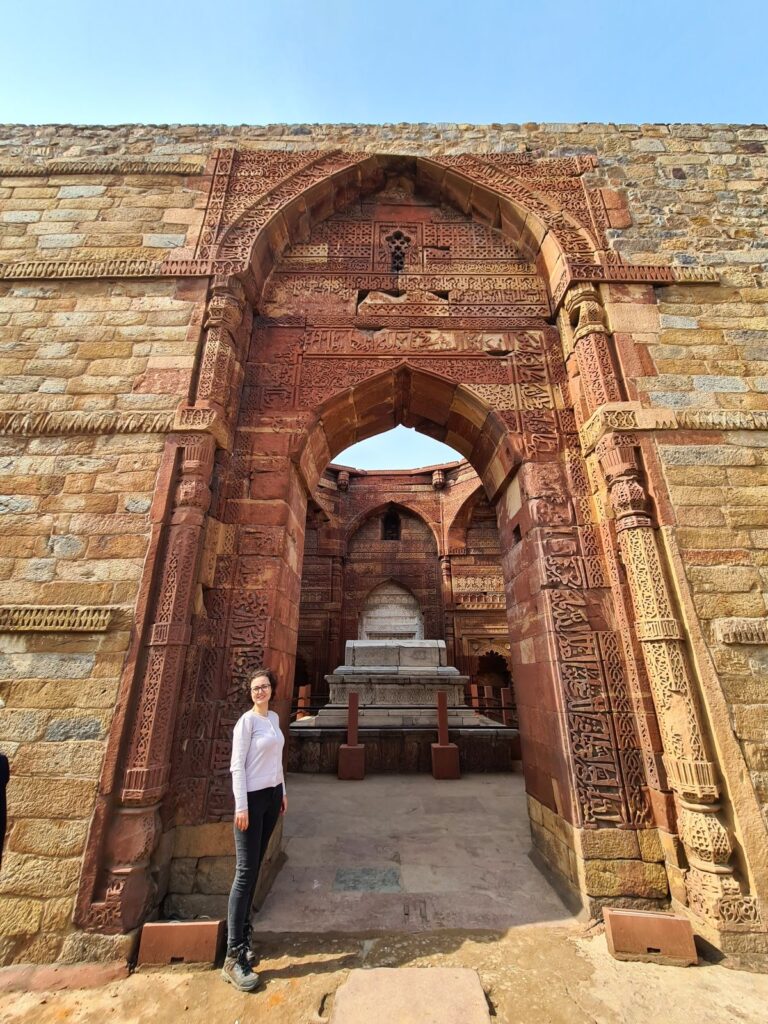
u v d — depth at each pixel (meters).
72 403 5.09
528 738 5.30
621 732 4.28
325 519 17.50
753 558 4.51
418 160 6.89
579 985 2.98
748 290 5.88
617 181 6.64
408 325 6.27
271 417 5.63
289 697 5.51
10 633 4.17
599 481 5.11
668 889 3.84
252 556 4.96
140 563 4.42
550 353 6.09
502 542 6.43
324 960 3.25
